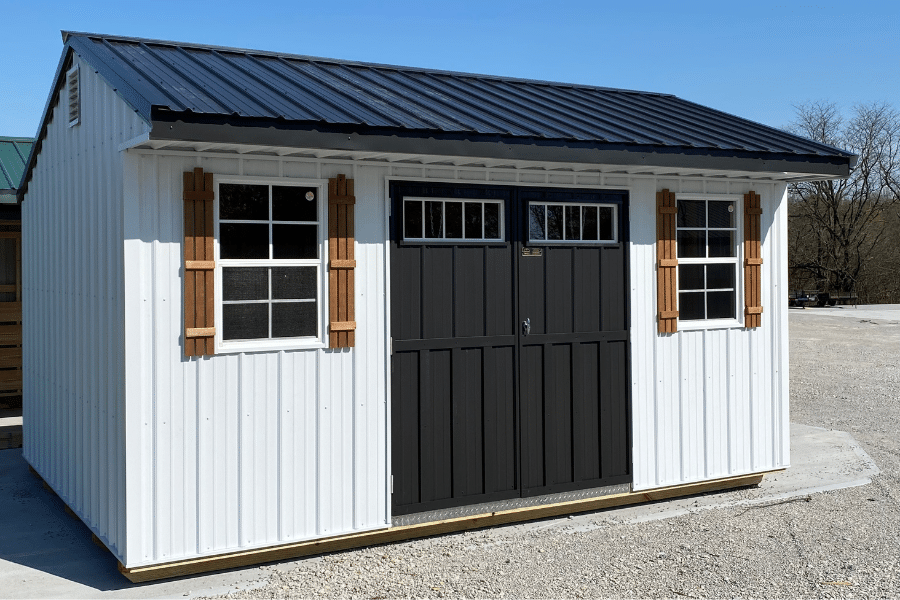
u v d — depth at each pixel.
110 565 6.04
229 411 5.78
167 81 5.69
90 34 7.00
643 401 7.40
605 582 5.54
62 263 7.34
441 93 7.41
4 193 9.89
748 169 7.02
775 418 8.06
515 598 5.27
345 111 5.72
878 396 13.55
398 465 6.40
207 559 5.74
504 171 6.76
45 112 7.68
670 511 7.25
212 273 5.68
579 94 8.80
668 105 9.05
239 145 5.27
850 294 37.56
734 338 7.85
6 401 11.58
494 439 6.78
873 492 7.82
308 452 6.05
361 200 6.21
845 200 42.91
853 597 5.26
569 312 7.08
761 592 5.35
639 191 7.34
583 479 7.16
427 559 6.03
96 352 6.23
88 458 6.48
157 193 5.56
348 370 6.18
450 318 6.59
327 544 6.17
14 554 6.30
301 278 6.04
